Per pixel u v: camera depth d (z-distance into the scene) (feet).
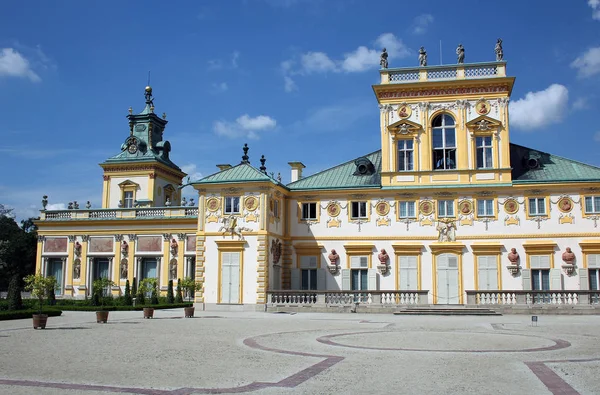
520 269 169.48
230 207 175.01
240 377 55.98
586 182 167.73
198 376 56.39
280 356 69.87
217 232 174.50
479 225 173.37
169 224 222.48
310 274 183.42
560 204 169.58
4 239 332.80
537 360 67.00
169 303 194.80
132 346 78.95
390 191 179.93
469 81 178.70
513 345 81.20
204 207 176.76
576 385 52.60
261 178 172.04
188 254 218.79
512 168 179.52
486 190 173.99
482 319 132.57
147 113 283.38
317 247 182.80
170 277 219.20
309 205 186.80
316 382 53.72
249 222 172.24
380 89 184.96
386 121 184.24
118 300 196.03
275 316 143.54
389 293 161.27
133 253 224.53
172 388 50.75
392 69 185.68
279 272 181.68
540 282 168.25
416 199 178.40
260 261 169.58
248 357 68.85
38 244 233.76
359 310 157.38
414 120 182.60
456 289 171.94
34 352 72.59
